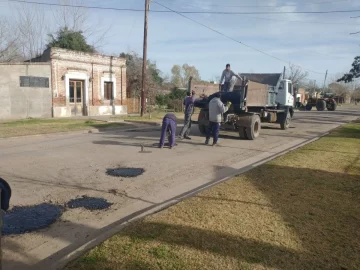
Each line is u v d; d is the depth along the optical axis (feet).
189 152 33.30
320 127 64.34
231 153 33.30
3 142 38.93
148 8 74.43
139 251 11.55
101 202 18.03
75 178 22.68
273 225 14.03
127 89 104.27
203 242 12.31
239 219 14.60
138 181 22.26
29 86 67.05
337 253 11.77
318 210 15.94
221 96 42.52
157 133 49.03
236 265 10.77
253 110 48.11
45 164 26.84
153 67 122.93
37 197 18.63
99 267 10.51
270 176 22.15
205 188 19.92
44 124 55.42
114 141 40.16
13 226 14.70
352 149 34.06
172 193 19.84
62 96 72.33
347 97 285.02
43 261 11.80
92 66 77.71
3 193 9.14
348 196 18.13
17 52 103.91
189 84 43.57
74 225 14.98
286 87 56.80
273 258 11.28
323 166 25.39
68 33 90.79
